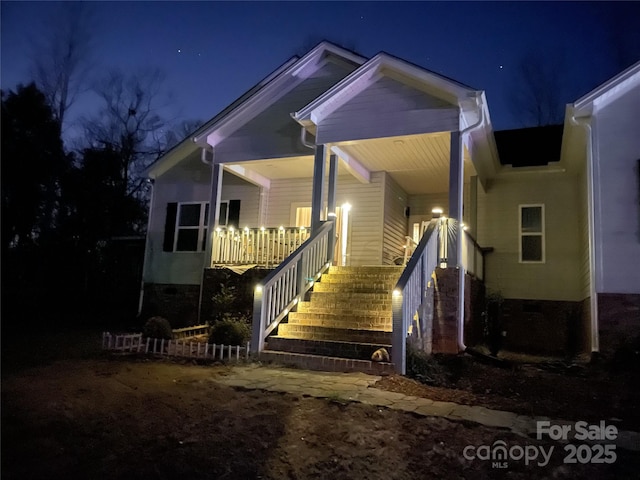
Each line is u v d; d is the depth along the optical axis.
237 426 4.84
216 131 12.95
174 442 4.41
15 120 18.66
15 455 3.97
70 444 4.27
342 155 11.54
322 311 9.32
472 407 5.62
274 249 11.84
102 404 5.37
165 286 14.41
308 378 6.80
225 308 11.49
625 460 4.25
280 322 9.13
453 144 9.88
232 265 12.19
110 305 18.98
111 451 4.18
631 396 6.79
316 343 8.11
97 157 21.61
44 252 19.17
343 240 13.20
